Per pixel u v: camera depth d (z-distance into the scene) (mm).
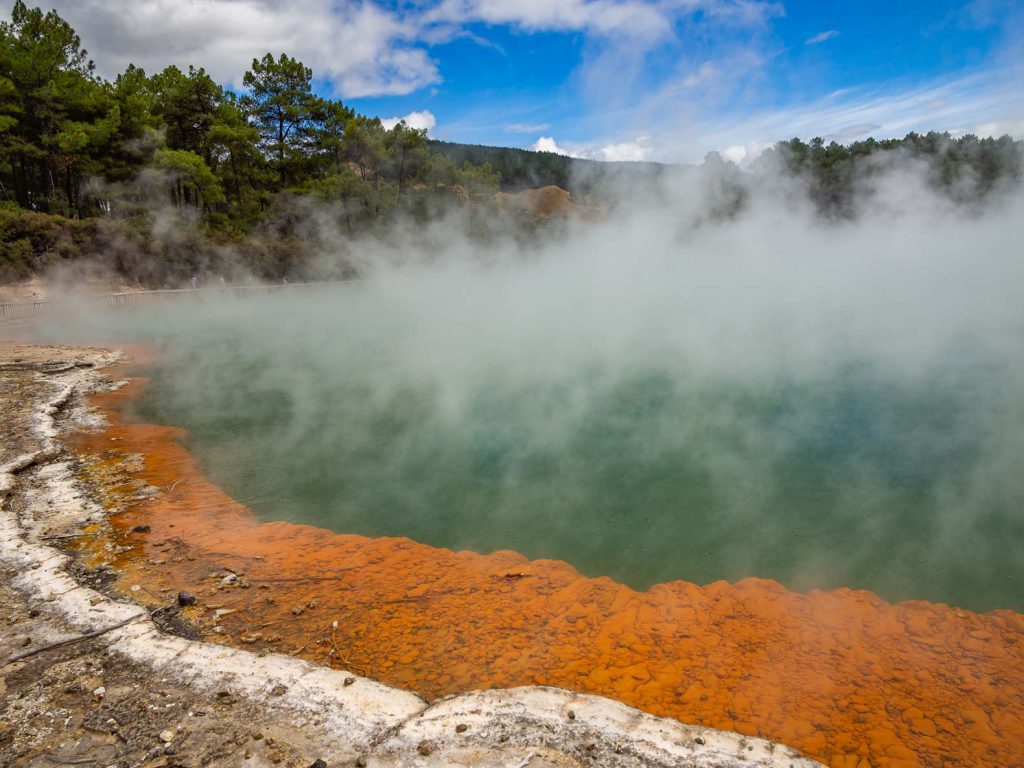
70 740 2219
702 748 2162
